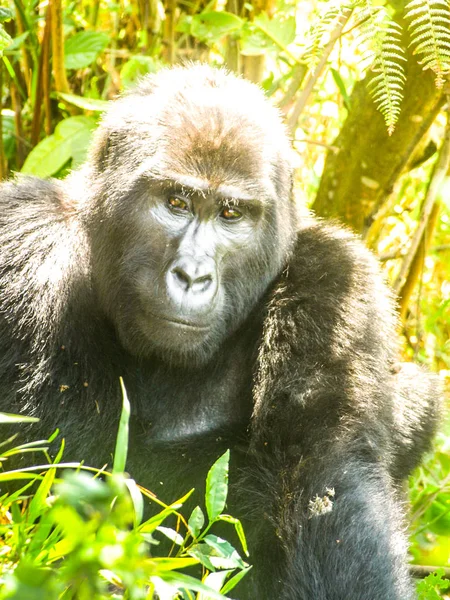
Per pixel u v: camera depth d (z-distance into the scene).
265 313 8.81
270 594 7.62
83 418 8.00
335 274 8.86
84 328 8.27
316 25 9.47
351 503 7.02
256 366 8.66
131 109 8.47
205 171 7.68
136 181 7.91
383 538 6.88
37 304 8.10
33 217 8.61
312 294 8.71
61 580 3.67
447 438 11.21
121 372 8.38
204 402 8.84
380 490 7.38
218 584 5.26
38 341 8.00
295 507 7.14
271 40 12.00
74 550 3.61
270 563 7.70
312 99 13.34
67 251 8.45
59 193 9.02
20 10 12.30
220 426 8.85
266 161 8.06
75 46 12.43
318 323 8.50
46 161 11.62
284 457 7.76
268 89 13.12
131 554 3.74
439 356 13.26
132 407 8.43
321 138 14.36
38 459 7.69
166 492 8.17
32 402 7.81
